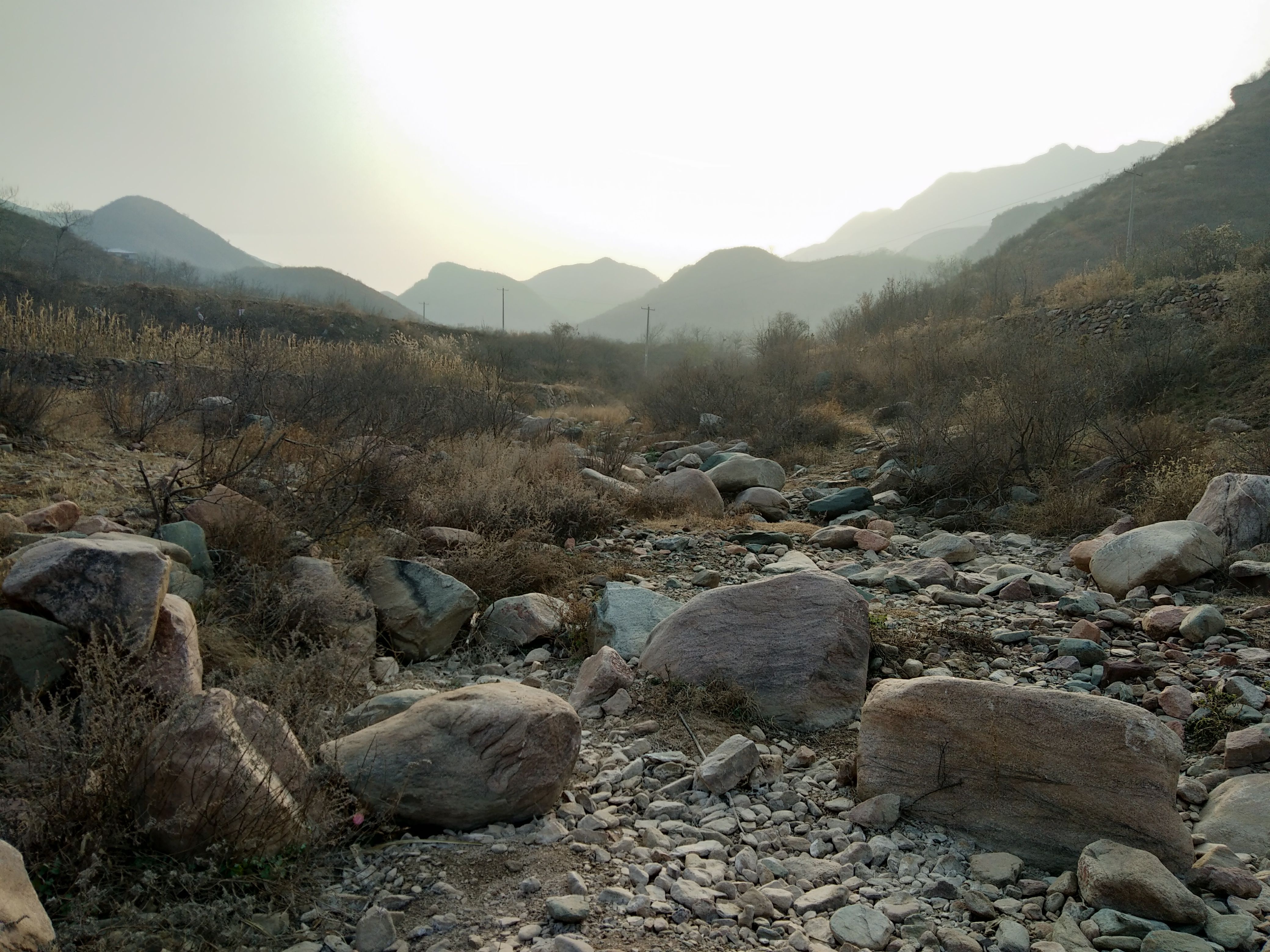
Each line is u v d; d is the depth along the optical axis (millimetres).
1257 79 84562
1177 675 4738
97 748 2789
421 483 8125
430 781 3057
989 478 10398
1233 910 2701
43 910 2129
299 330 38031
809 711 4168
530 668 5051
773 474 11320
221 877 2576
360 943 2396
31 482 6391
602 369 43500
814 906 2705
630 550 7980
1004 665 5047
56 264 43250
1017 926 2561
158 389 10578
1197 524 6672
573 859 2926
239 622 4500
